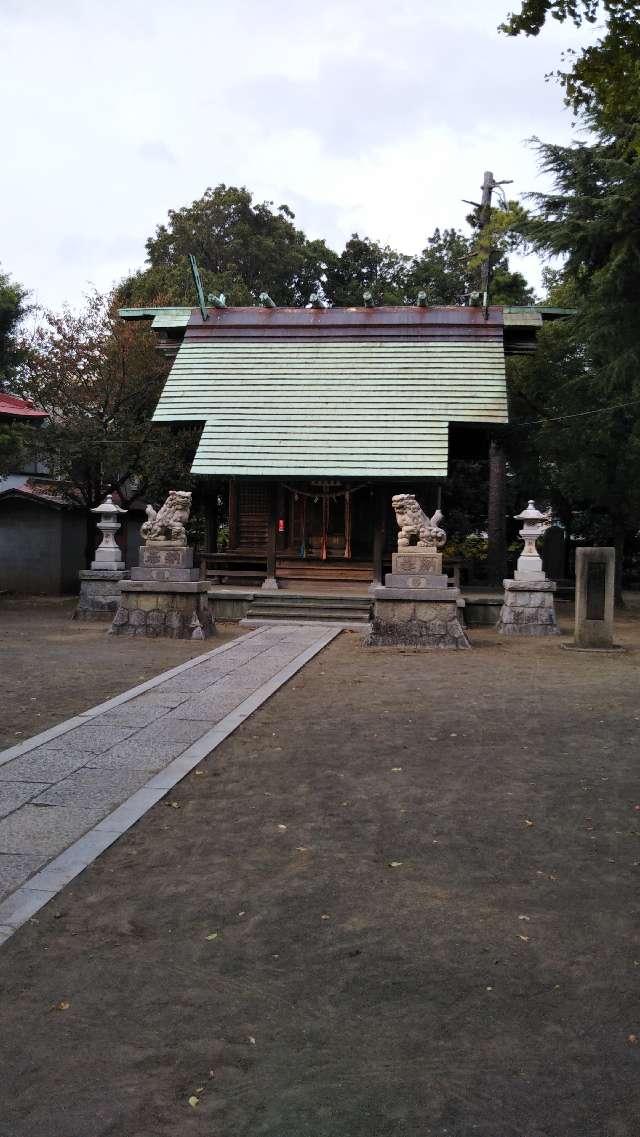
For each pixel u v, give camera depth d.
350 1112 2.88
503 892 4.65
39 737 8.02
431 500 23.41
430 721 8.99
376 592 15.62
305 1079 3.05
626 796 6.38
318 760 7.40
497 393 21.03
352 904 4.49
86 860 5.01
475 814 5.96
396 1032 3.34
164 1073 3.08
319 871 4.94
